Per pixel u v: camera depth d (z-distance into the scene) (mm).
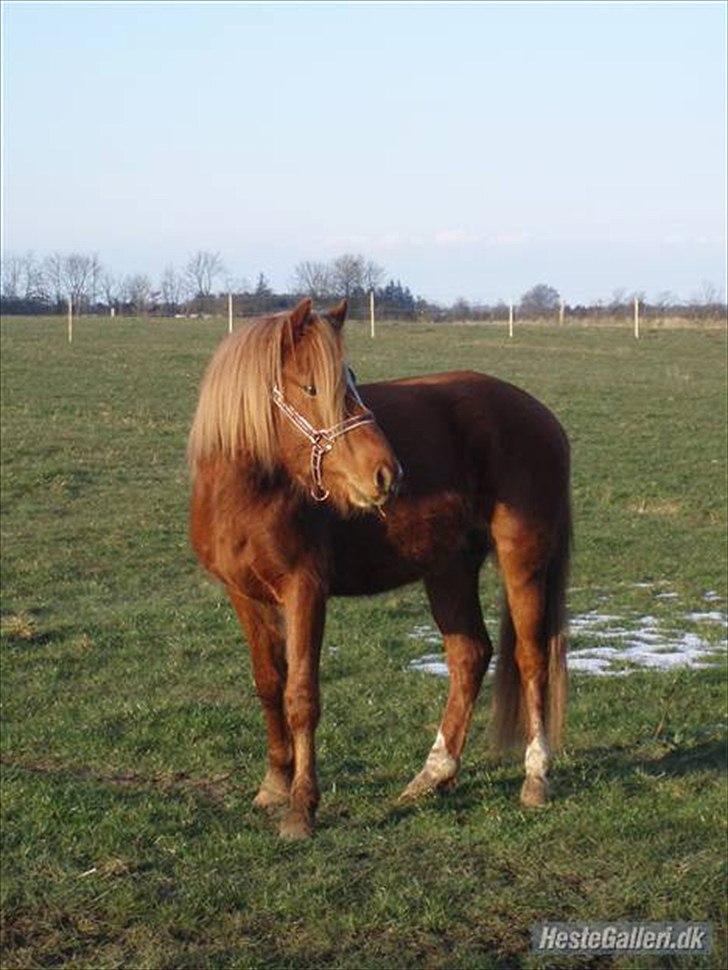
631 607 13305
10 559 15312
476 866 6336
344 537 7109
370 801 7312
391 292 67188
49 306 64750
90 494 19625
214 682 10023
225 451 6754
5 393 29625
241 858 6391
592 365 40344
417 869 6270
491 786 7570
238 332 6930
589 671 10562
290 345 6719
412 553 7352
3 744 8320
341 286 55562
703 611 13195
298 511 6738
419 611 12789
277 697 7156
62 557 15492
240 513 6715
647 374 38188
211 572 7066
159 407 28797
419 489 7297
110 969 5273
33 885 5984
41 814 6898
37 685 9867
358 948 5500
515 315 67125
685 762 8039
